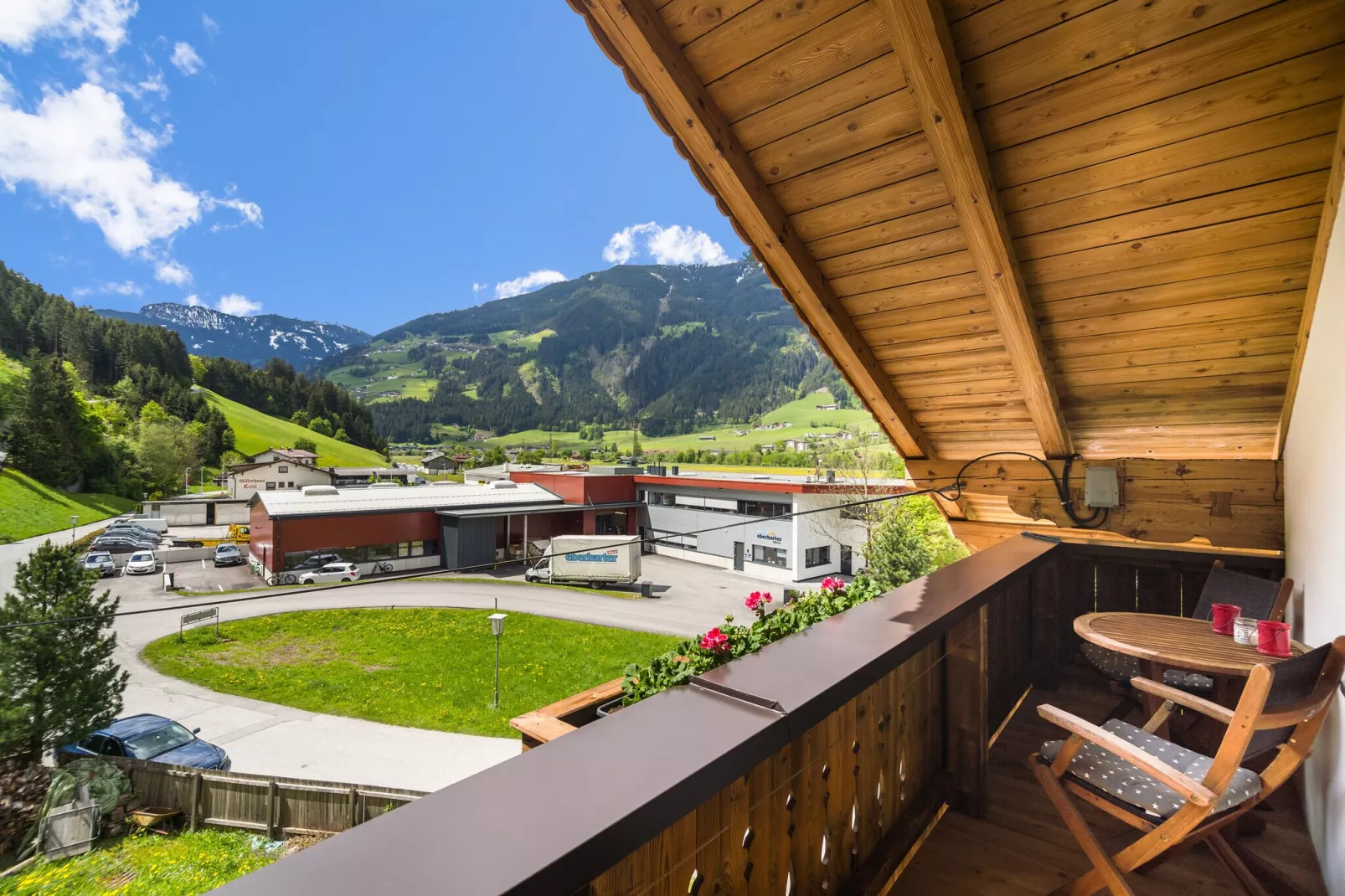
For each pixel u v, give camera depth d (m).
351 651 17.23
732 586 24.86
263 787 8.59
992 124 2.19
